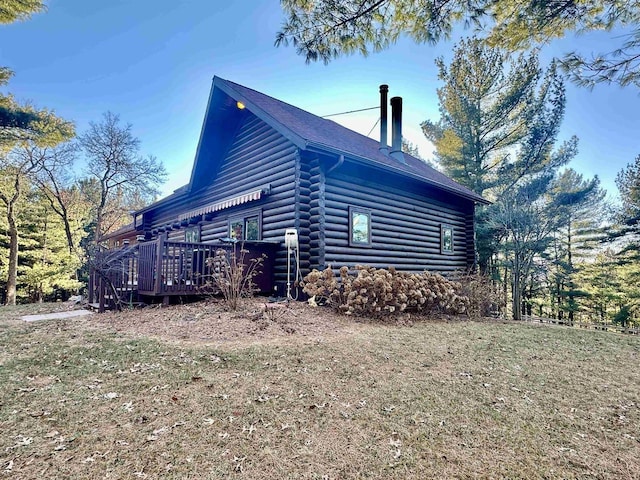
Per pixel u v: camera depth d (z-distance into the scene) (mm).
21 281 19469
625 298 18734
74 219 21656
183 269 6949
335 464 2100
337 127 12195
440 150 18109
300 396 2973
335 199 8438
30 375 3309
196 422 2512
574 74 4715
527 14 4359
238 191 10500
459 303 8180
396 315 6949
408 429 2514
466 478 2010
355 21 4613
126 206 26016
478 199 12281
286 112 9812
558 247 19891
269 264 8281
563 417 2797
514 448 2328
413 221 10820
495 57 15750
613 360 4535
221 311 6172
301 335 4965
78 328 5277
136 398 2857
